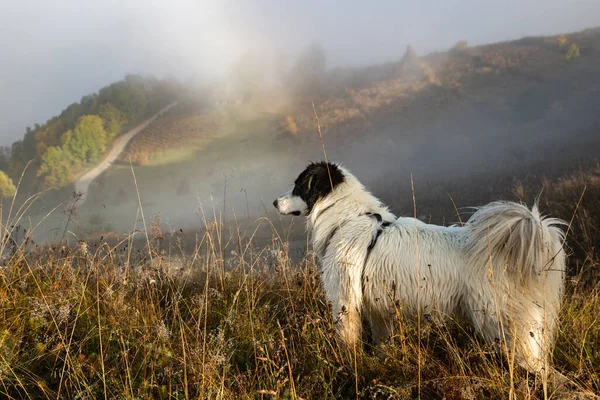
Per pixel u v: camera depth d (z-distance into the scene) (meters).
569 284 4.36
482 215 2.91
